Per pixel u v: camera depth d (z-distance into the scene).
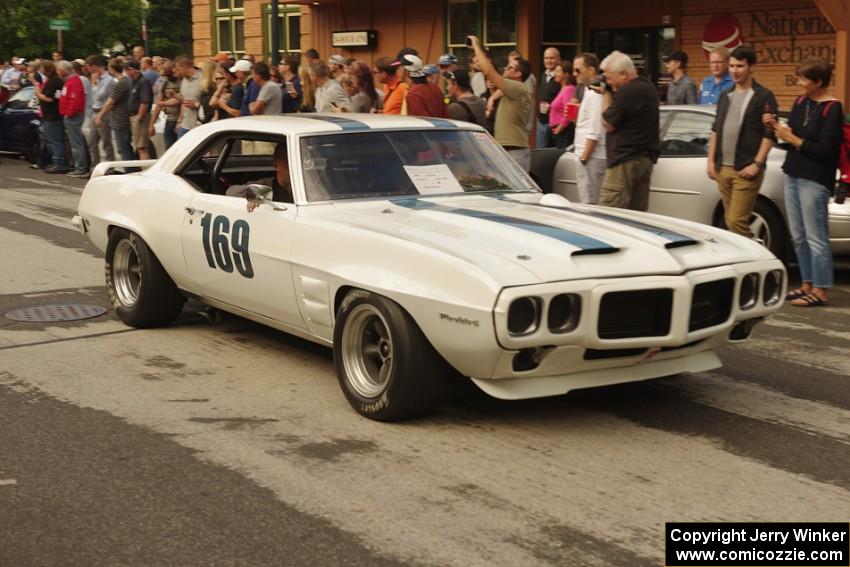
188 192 6.98
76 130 18.27
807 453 5.05
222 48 27.06
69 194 15.77
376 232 5.49
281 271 6.04
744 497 4.50
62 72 18.50
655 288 5.04
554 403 5.80
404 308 5.20
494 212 5.86
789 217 8.62
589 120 9.66
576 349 4.98
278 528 4.16
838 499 4.50
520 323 4.87
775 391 6.09
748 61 8.60
